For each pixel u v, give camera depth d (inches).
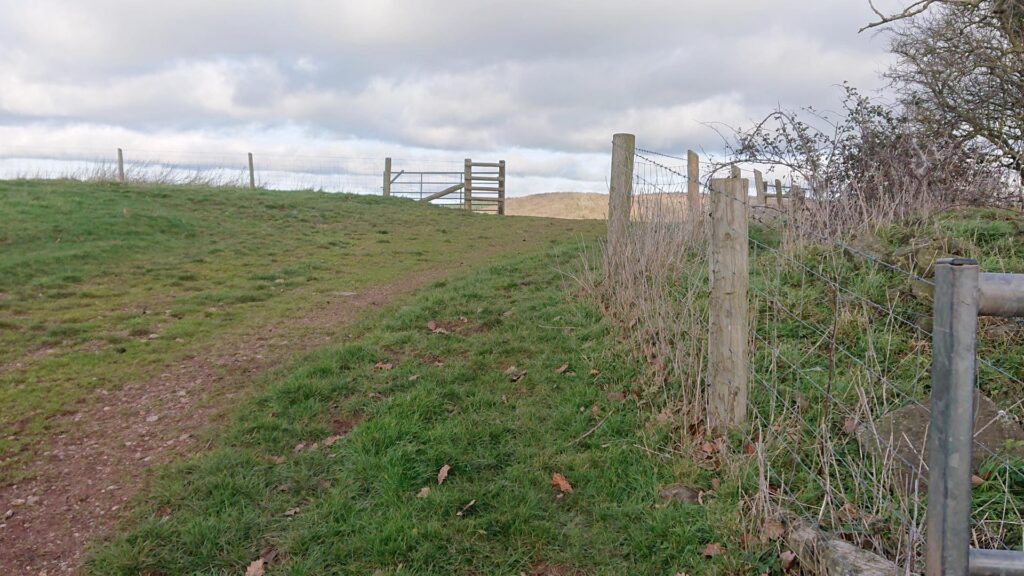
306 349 258.8
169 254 443.5
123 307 325.4
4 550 143.6
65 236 443.2
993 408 147.3
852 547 118.5
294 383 208.2
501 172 879.7
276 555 139.2
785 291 223.6
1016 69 333.7
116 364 249.3
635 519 144.0
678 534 135.8
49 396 219.8
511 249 510.9
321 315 314.5
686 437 165.3
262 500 155.6
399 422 180.5
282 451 176.9
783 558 124.0
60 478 170.7
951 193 266.4
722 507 139.9
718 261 161.8
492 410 191.8
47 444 188.2
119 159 722.2
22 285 350.6
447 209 761.0
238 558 137.9
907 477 134.8
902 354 180.4
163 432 193.5
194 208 597.9
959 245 211.6
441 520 145.8
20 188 585.9
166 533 144.3
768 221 327.0
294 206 662.5
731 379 162.4
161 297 346.3
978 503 130.2
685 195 271.4
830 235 247.3
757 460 148.6
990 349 174.6
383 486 156.3
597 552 136.5
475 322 265.7
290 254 471.2
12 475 171.9
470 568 134.5
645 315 212.5
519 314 267.4
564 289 290.8
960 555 67.6
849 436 154.8
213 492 157.6
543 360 221.9
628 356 212.4
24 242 423.2
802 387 174.6
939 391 67.6
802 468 147.7
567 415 184.9
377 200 764.0
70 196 562.6
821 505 135.6
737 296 160.6
